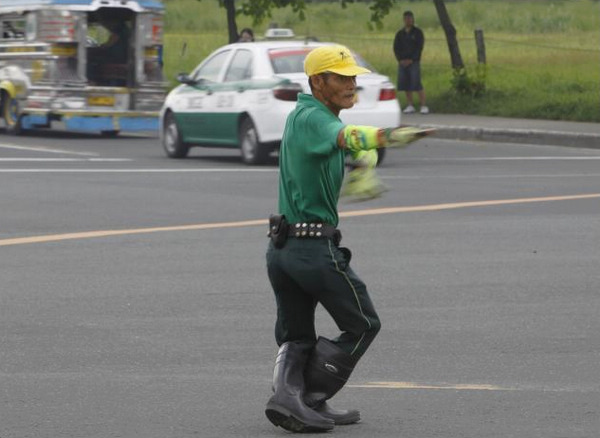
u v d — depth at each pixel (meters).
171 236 32.25
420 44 75.38
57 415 17.12
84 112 63.66
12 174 46.38
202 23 174.88
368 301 16.02
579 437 16.00
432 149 59.50
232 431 16.34
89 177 45.62
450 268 28.02
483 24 163.75
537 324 22.73
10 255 29.58
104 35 67.00
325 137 14.95
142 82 65.56
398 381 18.94
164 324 22.67
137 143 61.97
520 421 16.75
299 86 49.75
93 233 32.81
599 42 130.62
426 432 16.23
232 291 25.53
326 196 15.56
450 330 22.25
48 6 63.69
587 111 69.69
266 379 19.02
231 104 51.16
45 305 24.27
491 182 44.72
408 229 33.44
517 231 33.19
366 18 176.75
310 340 16.42
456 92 78.75
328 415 16.47
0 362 20.09
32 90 64.94
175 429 16.45
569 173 48.12
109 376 19.20
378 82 50.47
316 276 15.62
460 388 18.50
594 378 19.08
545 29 158.50
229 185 43.38
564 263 28.70
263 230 33.28
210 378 19.08
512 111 72.62
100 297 24.95
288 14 173.12
